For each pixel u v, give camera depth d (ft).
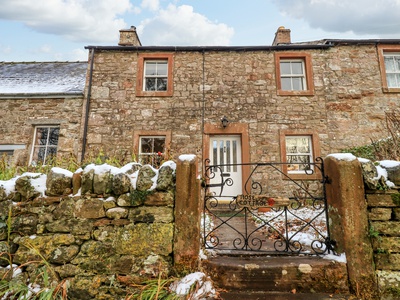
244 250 8.34
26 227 7.54
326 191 8.16
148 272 7.02
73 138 23.43
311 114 23.66
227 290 7.02
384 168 7.81
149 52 25.30
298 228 12.67
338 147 22.97
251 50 25.13
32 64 33.73
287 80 25.27
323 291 6.97
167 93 24.21
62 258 7.22
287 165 23.06
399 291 6.79
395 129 18.20
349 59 24.68
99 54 25.05
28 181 7.82
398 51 24.97
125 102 24.04
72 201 7.63
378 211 7.36
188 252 7.07
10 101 24.35
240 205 8.70
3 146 23.57
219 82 24.53
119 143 23.22
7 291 6.82
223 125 23.36
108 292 7.00
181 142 23.39
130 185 7.62
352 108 23.66
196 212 7.29
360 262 7.02
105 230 7.39
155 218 7.36
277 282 7.03
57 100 24.25
